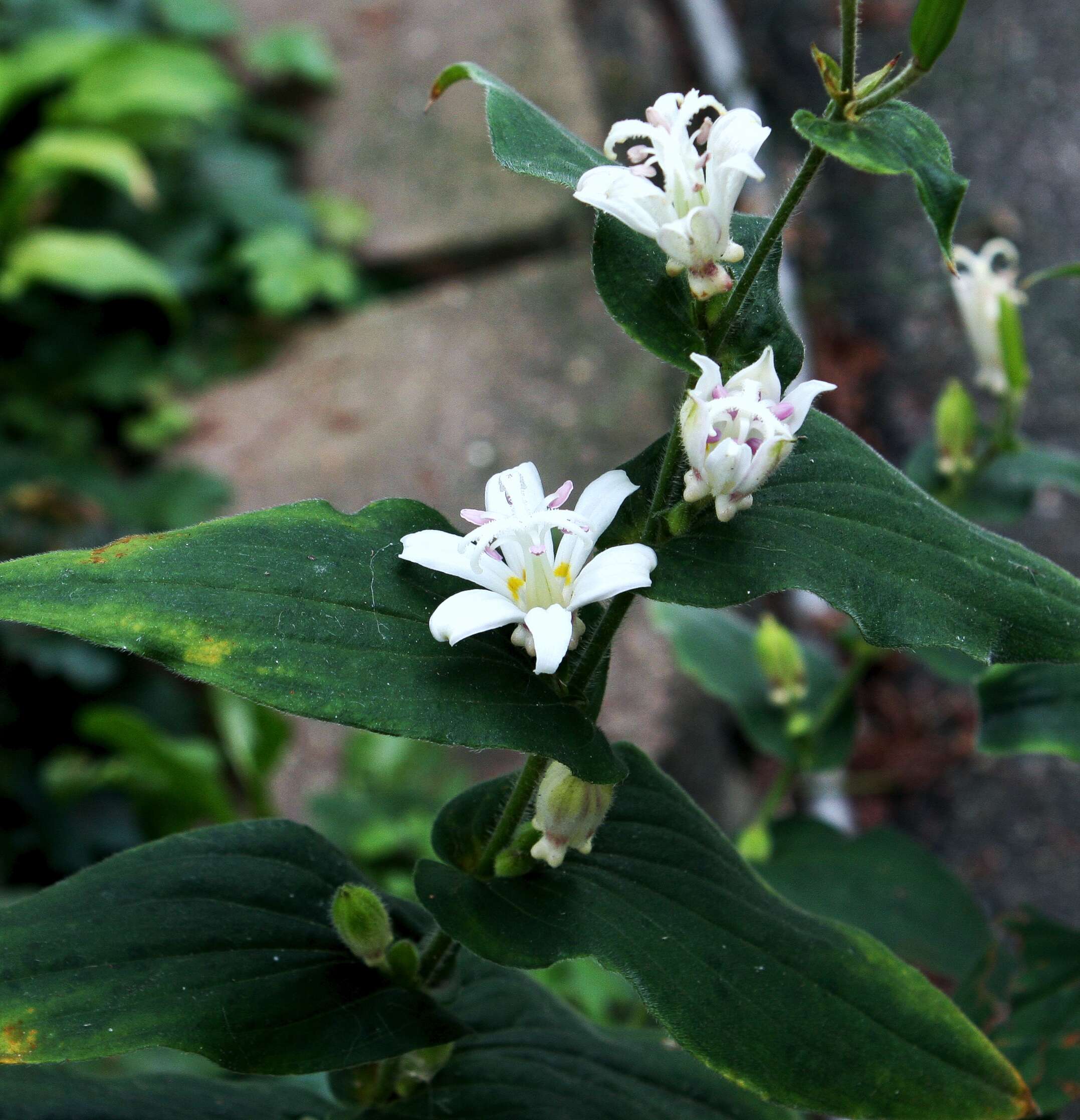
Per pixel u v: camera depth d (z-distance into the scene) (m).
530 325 0.75
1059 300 0.72
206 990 0.23
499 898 0.23
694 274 0.21
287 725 0.51
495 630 0.21
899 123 0.20
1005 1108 0.22
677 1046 0.28
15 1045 0.22
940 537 0.22
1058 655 0.21
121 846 0.58
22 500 0.63
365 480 0.68
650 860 0.24
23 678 0.60
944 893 0.38
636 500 0.23
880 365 0.72
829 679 0.41
